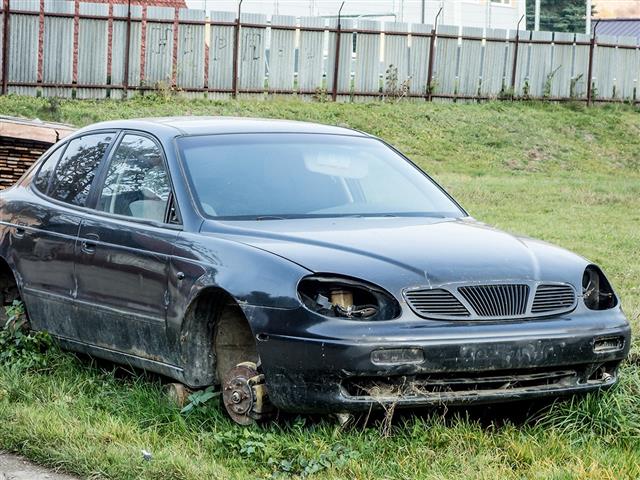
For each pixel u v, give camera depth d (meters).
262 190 6.54
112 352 6.65
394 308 5.50
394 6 35.56
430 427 5.63
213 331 6.10
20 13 23.77
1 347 7.19
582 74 31.25
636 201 19.75
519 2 39.06
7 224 7.49
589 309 5.96
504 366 5.57
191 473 5.05
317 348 5.40
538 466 5.23
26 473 5.31
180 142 6.74
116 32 24.72
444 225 6.46
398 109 27.22
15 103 22.78
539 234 15.08
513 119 28.19
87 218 6.86
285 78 26.81
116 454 5.30
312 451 5.32
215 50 25.77
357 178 6.91
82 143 7.43
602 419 5.89
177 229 6.29
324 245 5.82
